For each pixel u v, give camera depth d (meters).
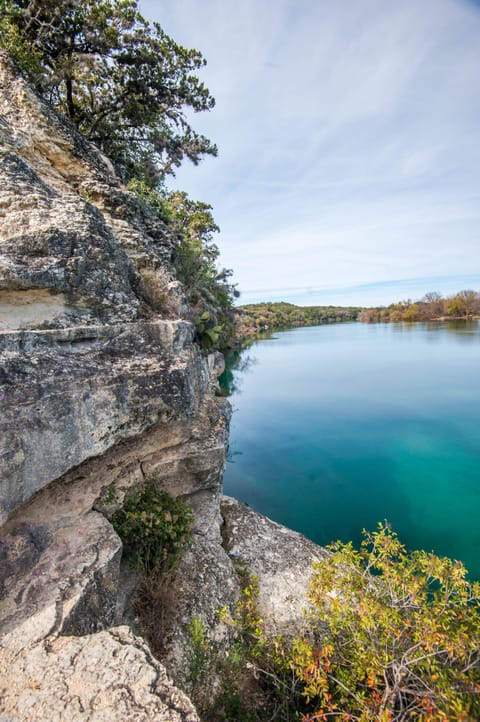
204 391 9.17
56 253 5.39
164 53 16.28
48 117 9.06
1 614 3.48
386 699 3.55
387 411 24.02
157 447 6.07
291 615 6.22
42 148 8.77
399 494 13.85
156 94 17.83
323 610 4.66
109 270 6.16
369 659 3.83
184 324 6.78
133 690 2.80
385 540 4.39
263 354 54.94
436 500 13.33
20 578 3.81
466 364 37.06
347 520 12.24
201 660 4.90
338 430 21.00
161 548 5.41
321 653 3.97
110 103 18.11
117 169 17.72
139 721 2.56
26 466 3.91
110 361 5.27
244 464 16.73
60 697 2.76
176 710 2.67
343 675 4.11
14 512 4.14
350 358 46.28
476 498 13.40
